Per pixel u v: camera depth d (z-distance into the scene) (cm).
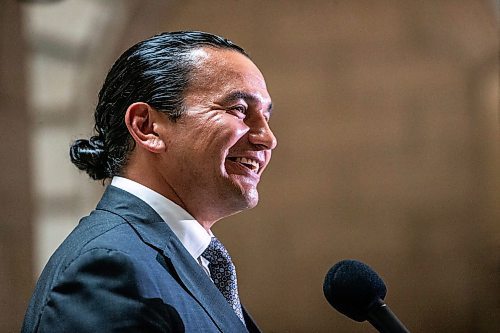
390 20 1927
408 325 1917
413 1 1909
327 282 323
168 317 305
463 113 1908
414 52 1922
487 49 1872
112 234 325
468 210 1909
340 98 1944
